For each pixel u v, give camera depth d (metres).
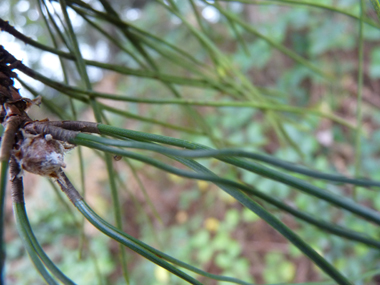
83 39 0.68
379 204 0.33
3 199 0.05
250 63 0.45
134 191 0.52
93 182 0.52
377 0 0.07
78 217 0.48
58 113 0.12
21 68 0.09
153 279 0.43
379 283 0.31
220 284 0.40
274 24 0.46
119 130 0.07
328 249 0.34
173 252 0.45
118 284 0.45
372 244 0.06
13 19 0.18
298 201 0.36
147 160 0.06
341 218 0.34
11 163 0.07
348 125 0.16
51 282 0.06
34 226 0.49
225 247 0.42
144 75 0.13
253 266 0.42
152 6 0.59
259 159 0.05
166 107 0.53
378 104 0.43
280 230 0.06
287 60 0.48
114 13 0.12
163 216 0.51
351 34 0.42
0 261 0.05
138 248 0.07
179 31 0.54
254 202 0.06
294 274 0.39
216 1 0.14
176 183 0.51
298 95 0.46
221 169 0.42
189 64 0.16
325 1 0.41
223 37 0.51
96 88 0.63
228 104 0.13
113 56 0.71
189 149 0.07
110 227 0.07
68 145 0.08
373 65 0.39
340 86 0.44
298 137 0.40
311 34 0.43
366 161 0.39
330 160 0.41
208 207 0.48
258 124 0.44
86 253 0.46
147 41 0.13
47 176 0.07
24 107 0.08
